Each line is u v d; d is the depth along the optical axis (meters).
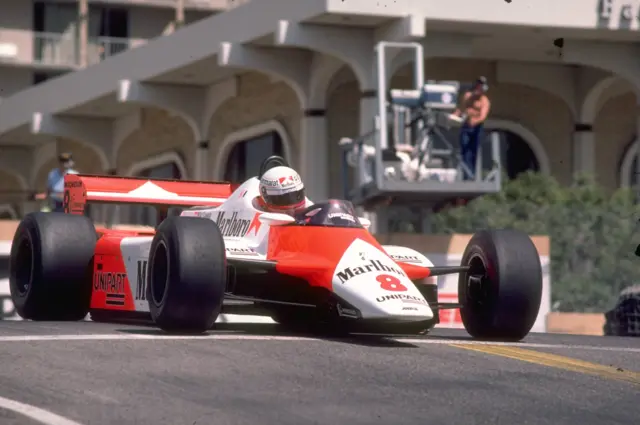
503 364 25.00
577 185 75.50
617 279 69.50
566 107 89.81
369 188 63.00
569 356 27.23
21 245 36.00
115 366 22.58
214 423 17.70
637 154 88.19
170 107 97.00
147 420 17.78
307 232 29.47
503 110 88.31
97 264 35.28
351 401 19.77
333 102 81.94
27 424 17.28
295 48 80.62
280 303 28.92
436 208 66.69
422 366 24.03
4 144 135.62
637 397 21.48
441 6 70.81
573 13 73.31
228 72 91.31
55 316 35.62
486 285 30.19
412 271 29.88
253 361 23.72
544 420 18.86
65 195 41.16
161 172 111.56
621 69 79.69
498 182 62.06
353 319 29.22
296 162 86.06
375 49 64.31
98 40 167.88
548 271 60.91
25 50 165.50
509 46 81.06
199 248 27.69
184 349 25.20
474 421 18.50
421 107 61.38
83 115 114.75
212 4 168.00
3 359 23.27
